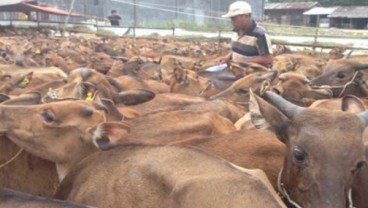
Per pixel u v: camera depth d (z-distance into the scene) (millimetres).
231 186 1635
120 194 1913
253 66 4422
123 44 10297
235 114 3348
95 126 2293
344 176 1763
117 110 2760
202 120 2670
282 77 3959
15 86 3996
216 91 4594
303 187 1809
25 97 2615
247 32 4461
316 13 26438
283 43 9930
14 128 2312
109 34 14906
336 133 1803
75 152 2377
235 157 2129
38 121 2330
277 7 29344
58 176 2439
